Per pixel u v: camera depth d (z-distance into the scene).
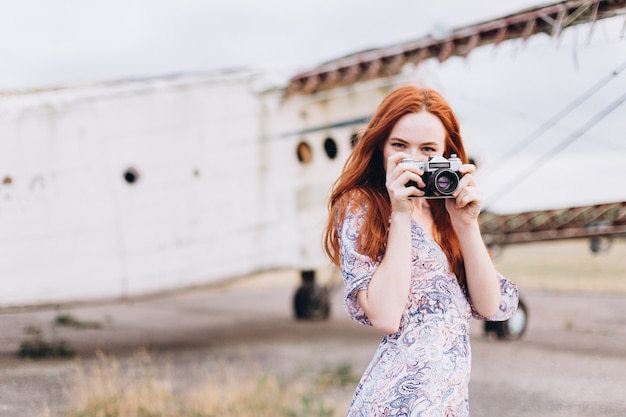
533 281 18.17
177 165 9.55
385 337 2.39
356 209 2.44
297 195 10.49
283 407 6.19
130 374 7.67
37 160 8.65
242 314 14.67
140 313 14.94
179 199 9.54
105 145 9.05
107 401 6.17
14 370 8.00
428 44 8.75
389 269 2.26
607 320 11.46
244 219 10.05
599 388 6.82
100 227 8.98
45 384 7.21
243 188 10.06
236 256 9.98
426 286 2.35
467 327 2.44
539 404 6.36
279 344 10.27
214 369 8.20
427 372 2.26
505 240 10.22
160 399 6.41
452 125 2.51
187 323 13.05
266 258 10.23
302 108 10.59
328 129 10.82
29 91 8.87
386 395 2.28
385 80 11.24
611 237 9.98
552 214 9.48
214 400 6.24
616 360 8.20
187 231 9.59
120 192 9.12
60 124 8.79
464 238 2.46
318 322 13.02
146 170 9.32
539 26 6.38
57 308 8.84
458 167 2.33
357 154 2.52
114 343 10.41
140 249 9.24
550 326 11.09
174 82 9.59
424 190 2.31
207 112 9.80
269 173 10.29
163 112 9.47
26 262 8.55
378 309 2.24
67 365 8.37
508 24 7.08
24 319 13.36
